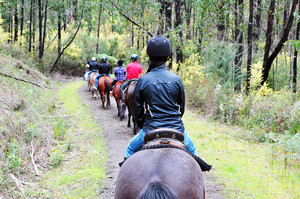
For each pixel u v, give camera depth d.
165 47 2.97
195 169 2.34
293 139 6.59
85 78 18.23
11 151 6.04
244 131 8.57
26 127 7.73
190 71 14.19
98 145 7.82
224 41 14.41
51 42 25.48
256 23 19.31
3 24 26.27
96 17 27.88
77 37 27.92
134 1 17.23
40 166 6.28
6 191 4.93
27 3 24.50
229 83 12.95
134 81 8.52
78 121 10.45
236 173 5.72
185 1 24.55
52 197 4.97
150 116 2.85
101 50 29.11
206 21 13.46
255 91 10.99
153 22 17.06
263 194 4.82
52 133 8.54
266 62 12.18
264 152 7.00
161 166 2.19
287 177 5.44
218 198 4.75
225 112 10.70
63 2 23.78
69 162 6.69
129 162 2.42
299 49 10.37
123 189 2.18
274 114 9.26
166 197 1.84
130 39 30.67
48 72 23.12
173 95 2.86
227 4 13.61
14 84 11.50
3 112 7.97
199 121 10.30
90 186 5.34
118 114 11.20
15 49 21.25
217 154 6.86
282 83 19.06
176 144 2.64
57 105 12.84
